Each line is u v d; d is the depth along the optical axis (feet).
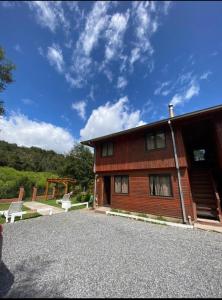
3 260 15.05
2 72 43.32
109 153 43.83
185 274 12.91
